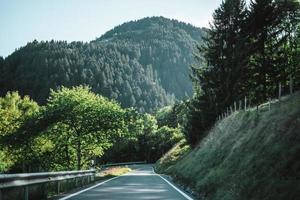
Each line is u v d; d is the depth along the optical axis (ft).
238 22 151.23
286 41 157.28
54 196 53.72
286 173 36.22
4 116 213.25
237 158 57.21
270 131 53.93
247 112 89.35
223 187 48.83
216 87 144.36
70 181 72.38
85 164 150.51
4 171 162.71
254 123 72.23
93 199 49.90
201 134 149.07
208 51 150.41
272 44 156.76
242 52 144.66
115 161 420.77
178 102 503.61
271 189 35.06
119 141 138.51
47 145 141.59
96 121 129.80
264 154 46.37
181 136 419.54
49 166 140.26
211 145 97.25
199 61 152.15
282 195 32.65
